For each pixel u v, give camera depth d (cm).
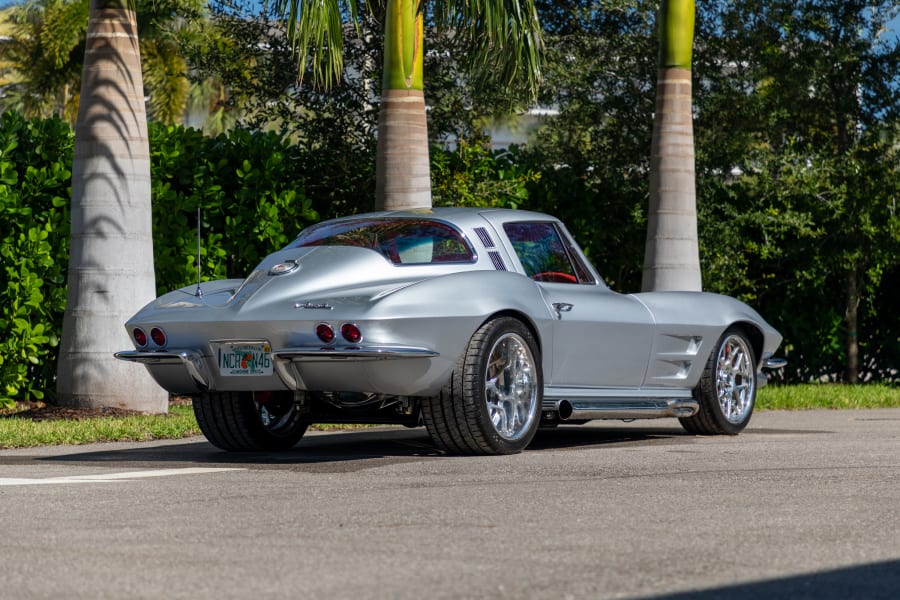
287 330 730
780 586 383
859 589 380
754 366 974
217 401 824
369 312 712
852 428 1029
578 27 1656
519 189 1471
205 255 1308
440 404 754
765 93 1697
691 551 440
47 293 1254
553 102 1672
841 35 1691
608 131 1675
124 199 1131
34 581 396
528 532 480
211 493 598
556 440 912
